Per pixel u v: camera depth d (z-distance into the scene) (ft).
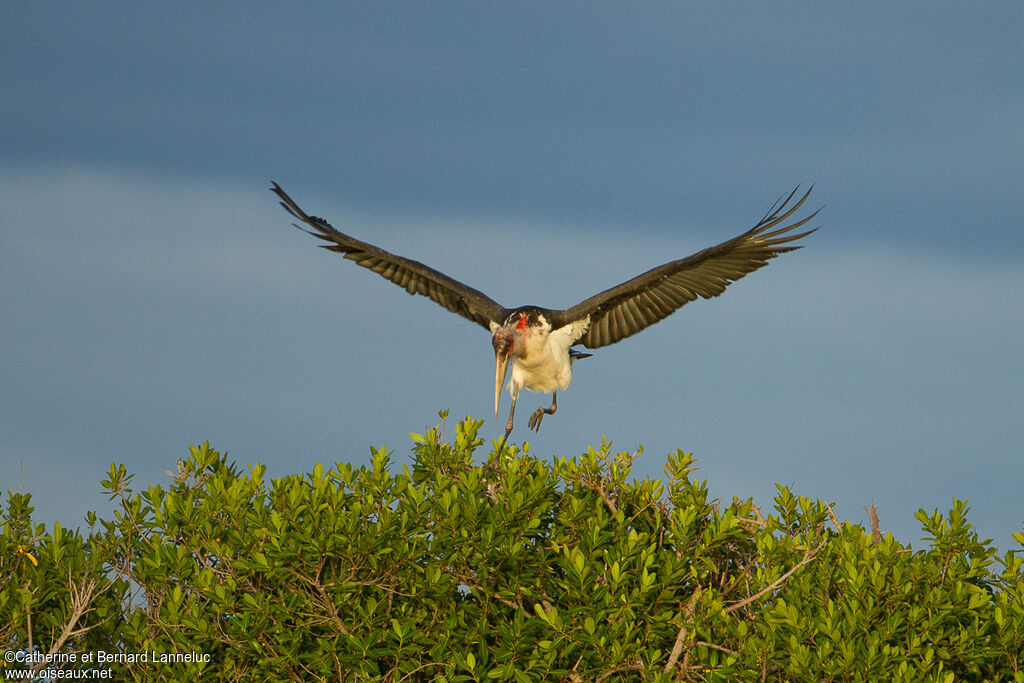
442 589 44.78
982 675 47.11
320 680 43.98
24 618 46.14
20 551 48.34
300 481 48.47
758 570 45.44
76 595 45.06
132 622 46.03
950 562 48.03
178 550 45.37
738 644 44.37
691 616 44.55
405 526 45.37
